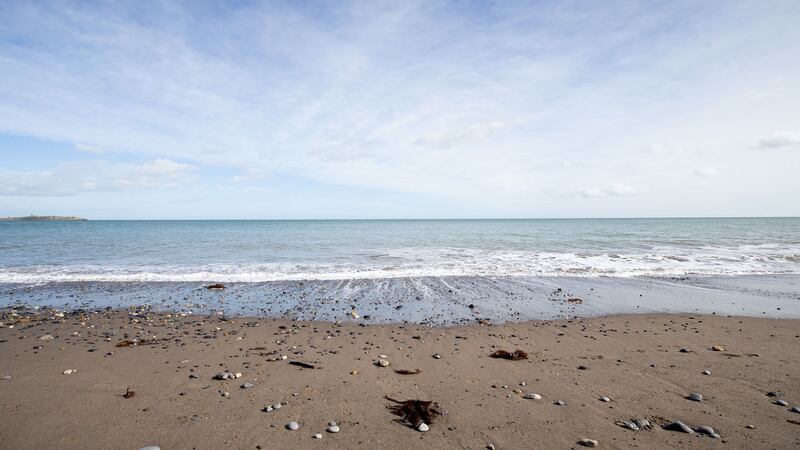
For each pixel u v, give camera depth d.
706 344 8.32
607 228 61.84
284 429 4.78
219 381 6.32
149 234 46.69
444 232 52.44
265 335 9.14
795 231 48.62
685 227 63.66
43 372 6.69
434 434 4.67
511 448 4.36
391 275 17.12
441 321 10.44
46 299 13.18
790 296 13.39
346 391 5.94
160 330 9.55
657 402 5.49
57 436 4.57
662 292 14.05
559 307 11.95
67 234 46.22
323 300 12.92
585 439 4.48
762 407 5.28
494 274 17.42
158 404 5.45
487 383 6.26
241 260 21.67
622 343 8.45
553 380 6.37
